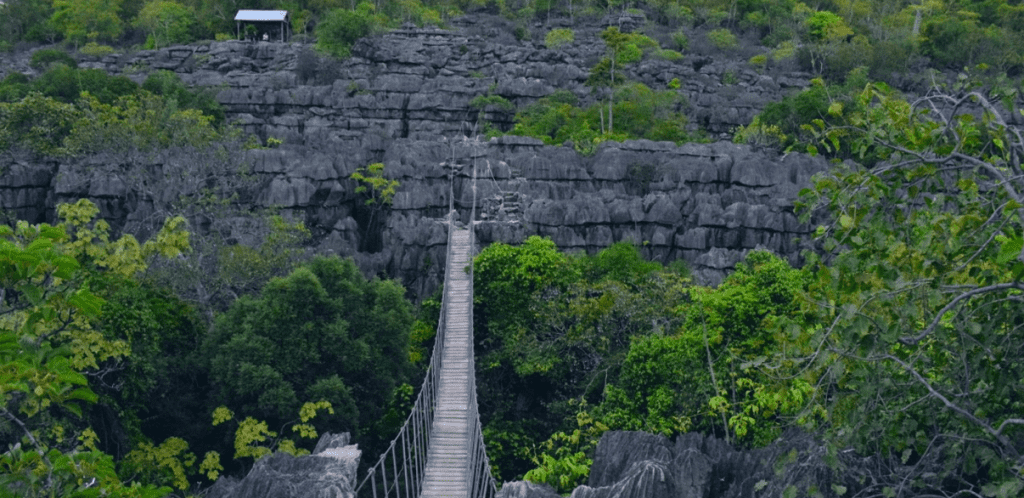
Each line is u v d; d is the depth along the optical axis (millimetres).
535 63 92062
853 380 14383
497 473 44250
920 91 96625
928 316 14188
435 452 34781
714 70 97188
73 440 34812
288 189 65625
